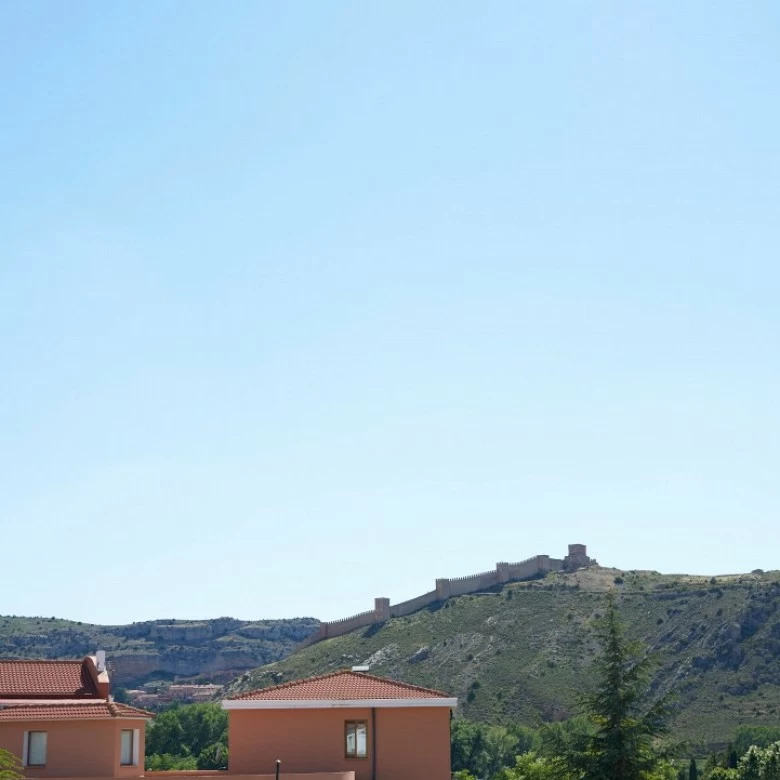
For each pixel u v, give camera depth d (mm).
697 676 187250
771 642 189750
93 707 53094
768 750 111250
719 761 122938
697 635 198375
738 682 182500
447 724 56500
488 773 157625
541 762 83625
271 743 56250
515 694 192125
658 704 54125
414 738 56156
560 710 184375
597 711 54125
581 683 191250
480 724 167750
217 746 152000
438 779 55812
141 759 55688
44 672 57906
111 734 52375
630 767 52562
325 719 56375
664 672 191125
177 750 166375
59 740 51844
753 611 198500
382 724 56156
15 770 50250
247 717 56656
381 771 55594
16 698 54656
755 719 170000
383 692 57406
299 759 55969
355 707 56156
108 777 51344
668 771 54000
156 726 168750
